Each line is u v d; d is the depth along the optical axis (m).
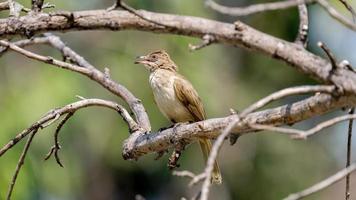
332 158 19.03
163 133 7.50
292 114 6.21
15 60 15.66
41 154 14.98
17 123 14.55
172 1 16.31
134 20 6.18
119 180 18.88
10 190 7.61
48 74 15.30
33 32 6.65
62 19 6.47
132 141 7.88
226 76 17.97
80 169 17.09
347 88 5.65
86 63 8.93
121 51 16.97
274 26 18.45
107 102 8.12
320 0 5.32
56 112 7.74
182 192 19.19
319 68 5.73
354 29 5.27
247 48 5.86
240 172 18.73
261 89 18.47
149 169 19.12
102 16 6.32
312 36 17.77
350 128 6.50
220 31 5.84
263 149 18.67
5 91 15.21
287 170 18.61
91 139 16.64
